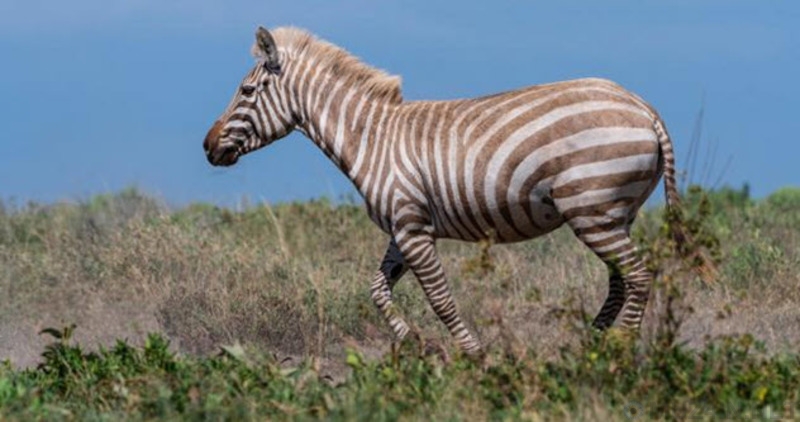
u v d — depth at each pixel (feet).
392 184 95.20
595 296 120.88
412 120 95.66
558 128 88.58
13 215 170.91
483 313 110.42
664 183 89.92
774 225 160.76
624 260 88.84
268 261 131.75
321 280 122.52
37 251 150.82
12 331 120.47
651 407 70.85
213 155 103.40
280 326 112.37
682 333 106.11
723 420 69.67
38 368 86.12
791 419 69.51
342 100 98.73
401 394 72.74
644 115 89.45
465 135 92.12
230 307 114.83
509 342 78.95
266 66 101.45
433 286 95.45
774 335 105.09
